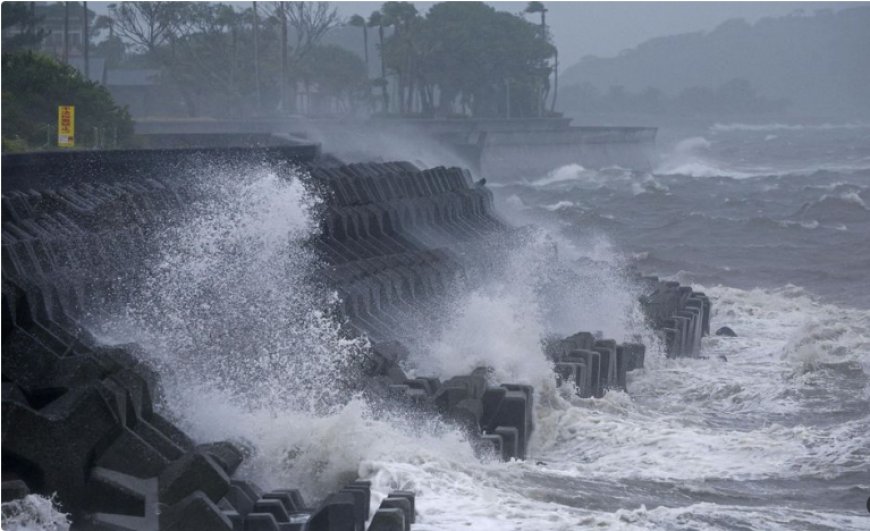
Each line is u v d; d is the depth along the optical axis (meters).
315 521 23.17
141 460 24.33
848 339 51.53
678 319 53.00
